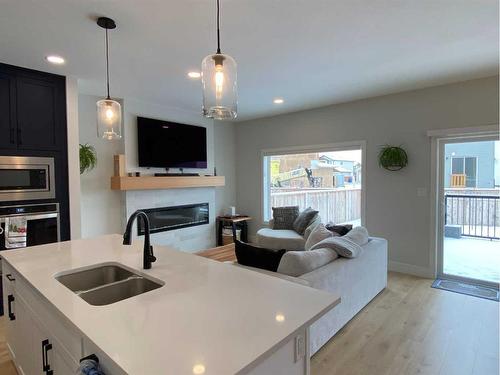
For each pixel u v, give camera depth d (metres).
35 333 1.60
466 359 2.28
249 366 0.86
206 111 1.77
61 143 3.44
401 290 3.60
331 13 2.21
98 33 2.47
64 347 1.25
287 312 1.18
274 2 2.06
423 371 2.15
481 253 3.89
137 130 4.69
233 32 2.48
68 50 2.79
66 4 2.06
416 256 4.21
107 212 4.55
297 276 2.30
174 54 2.91
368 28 2.44
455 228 4.03
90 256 2.03
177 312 1.18
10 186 3.09
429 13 2.22
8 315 2.04
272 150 5.87
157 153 4.92
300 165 5.80
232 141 6.47
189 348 0.94
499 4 2.10
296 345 1.14
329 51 2.88
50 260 1.94
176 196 5.23
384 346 2.45
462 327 2.74
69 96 3.48
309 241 3.41
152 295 1.35
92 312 1.19
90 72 3.37
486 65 3.26
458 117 3.82
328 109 5.03
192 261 1.90
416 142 4.16
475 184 3.87
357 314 2.97
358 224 4.93
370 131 4.57
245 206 6.41
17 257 2.02
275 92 4.25
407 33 2.53
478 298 3.37
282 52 2.89
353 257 2.83
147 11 2.15
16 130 3.14
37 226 3.27
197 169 5.65
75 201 3.53
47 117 3.34
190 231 5.46
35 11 2.13
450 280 3.96
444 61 3.13
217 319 1.13
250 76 3.58
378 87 4.03
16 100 3.15
